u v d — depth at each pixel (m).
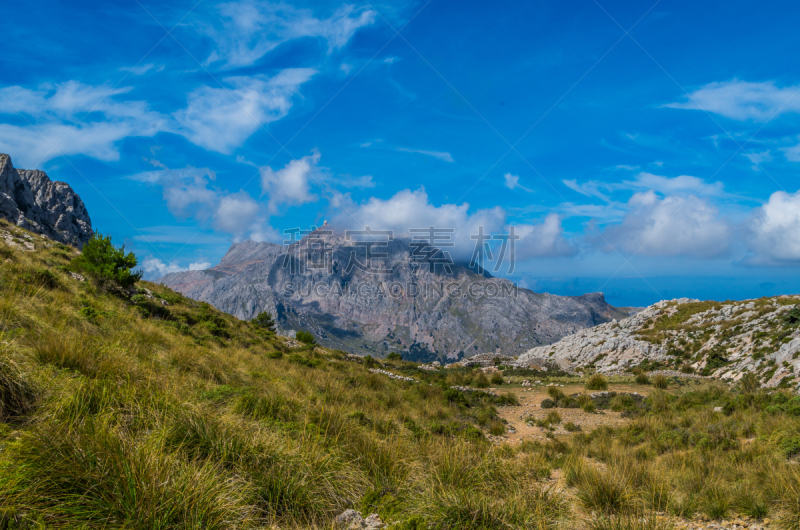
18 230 28.94
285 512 4.17
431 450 7.06
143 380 6.41
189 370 10.52
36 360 5.98
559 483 6.87
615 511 5.71
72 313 11.13
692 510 6.19
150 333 13.25
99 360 6.68
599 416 18.89
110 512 3.13
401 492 5.17
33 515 2.91
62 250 28.95
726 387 23.95
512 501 4.77
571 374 33.81
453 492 4.79
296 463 4.98
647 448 11.28
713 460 8.93
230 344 23.89
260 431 5.59
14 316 7.84
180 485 3.51
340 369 25.58
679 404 18.33
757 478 6.98
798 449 8.46
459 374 32.59
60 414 4.32
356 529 4.12
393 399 17.55
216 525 3.41
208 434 4.83
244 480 4.19
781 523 5.55
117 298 21.58
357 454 6.21
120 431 4.26
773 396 14.91
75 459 3.41
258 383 12.06
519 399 23.61
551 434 14.97
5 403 4.32
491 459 6.42
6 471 3.10
